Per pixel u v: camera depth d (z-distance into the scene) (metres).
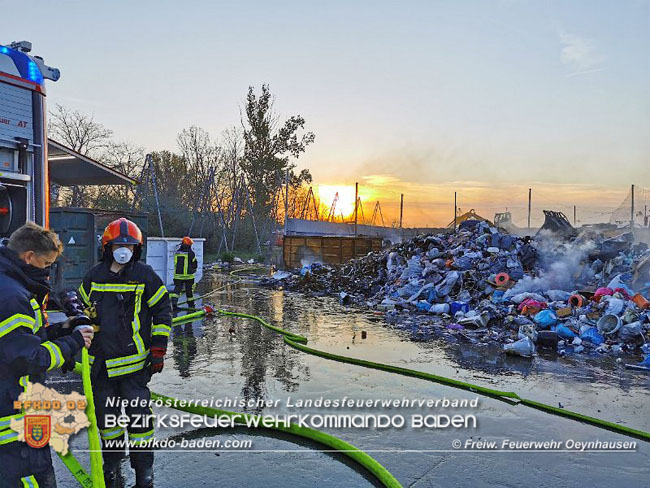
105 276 3.43
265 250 35.62
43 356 2.50
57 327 3.02
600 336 8.62
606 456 4.27
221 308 12.20
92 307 3.40
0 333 2.39
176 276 11.31
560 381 6.45
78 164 11.88
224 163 43.31
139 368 3.46
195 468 3.92
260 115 41.12
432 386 6.15
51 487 2.70
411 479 3.81
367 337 9.00
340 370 6.79
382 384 6.18
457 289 12.45
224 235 28.86
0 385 2.47
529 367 7.13
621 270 12.12
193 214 28.03
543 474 3.93
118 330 3.39
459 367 7.05
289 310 12.08
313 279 16.64
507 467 4.04
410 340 8.82
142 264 3.54
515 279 12.55
